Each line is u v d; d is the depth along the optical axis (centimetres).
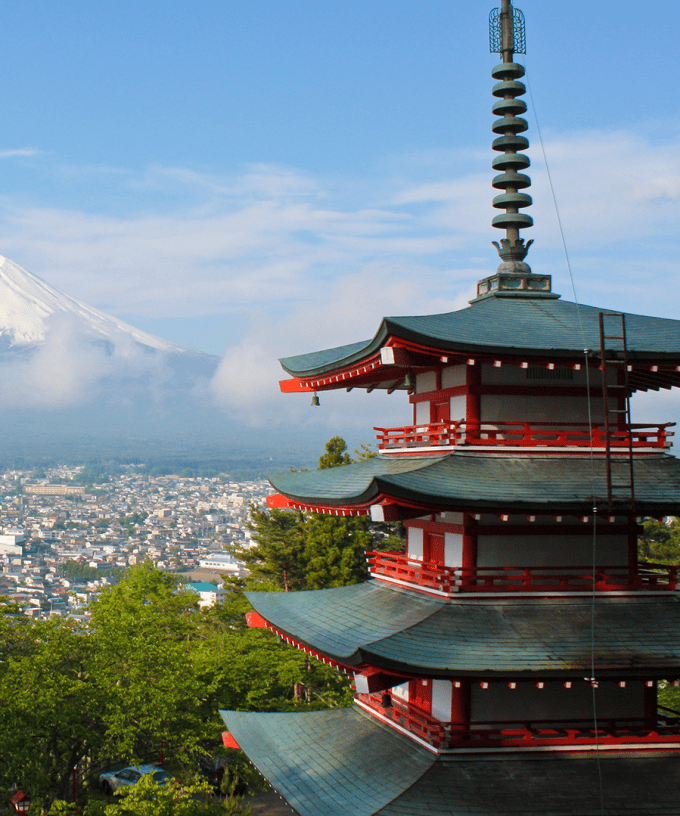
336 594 2538
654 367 2098
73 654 4006
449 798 1925
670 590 2166
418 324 2103
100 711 3862
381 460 2503
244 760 4241
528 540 2197
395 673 1902
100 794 4069
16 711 3566
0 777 3600
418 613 2153
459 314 2316
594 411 2269
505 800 1919
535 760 2048
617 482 2100
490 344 2038
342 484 2367
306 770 2209
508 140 2570
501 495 1984
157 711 3856
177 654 4097
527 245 2580
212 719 4253
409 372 2353
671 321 2367
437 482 2009
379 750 2195
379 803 1942
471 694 2128
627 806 1906
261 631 5109
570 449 2175
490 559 2181
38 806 3491
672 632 2052
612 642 2000
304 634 2264
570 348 2042
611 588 2147
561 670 1891
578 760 2052
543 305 2466
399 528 2512
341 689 5028
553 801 1916
